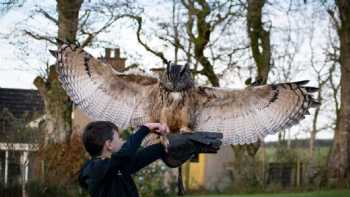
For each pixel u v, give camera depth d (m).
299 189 25.44
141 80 6.13
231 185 27.39
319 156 37.06
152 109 6.12
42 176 20.94
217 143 5.56
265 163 29.12
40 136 21.02
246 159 28.09
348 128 27.92
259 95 6.09
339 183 27.03
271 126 6.09
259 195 21.44
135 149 5.36
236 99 6.09
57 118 23.42
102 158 5.65
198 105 6.12
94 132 5.66
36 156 20.81
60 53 6.11
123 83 6.15
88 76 6.20
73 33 24.64
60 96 23.42
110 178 5.44
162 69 6.31
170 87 5.99
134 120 6.15
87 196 20.64
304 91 5.98
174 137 5.58
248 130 6.14
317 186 26.55
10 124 21.17
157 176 25.62
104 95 6.22
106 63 6.12
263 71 30.08
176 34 28.47
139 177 25.06
